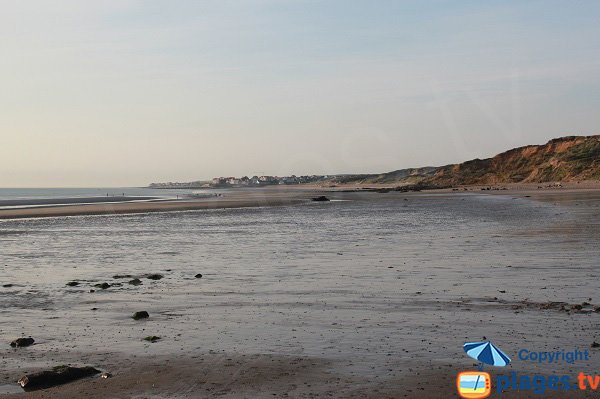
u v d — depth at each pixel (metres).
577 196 73.81
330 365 7.81
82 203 75.75
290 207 63.28
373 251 21.44
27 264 19.66
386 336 9.26
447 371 7.43
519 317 10.37
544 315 10.48
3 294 14.01
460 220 37.69
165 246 24.92
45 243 26.62
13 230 34.03
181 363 8.08
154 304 12.48
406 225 34.62
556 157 150.62
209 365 7.95
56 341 9.48
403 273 15.90
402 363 7.81
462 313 10.81
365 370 7.55
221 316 11.12
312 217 44.91
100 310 11.97
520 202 62.69
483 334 9.23
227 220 42.31
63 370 7.55
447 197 88.38
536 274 15.13
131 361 8.23
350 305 11.83
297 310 11.48
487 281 14.28
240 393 6.83
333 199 88.94
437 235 27.38
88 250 23.69
